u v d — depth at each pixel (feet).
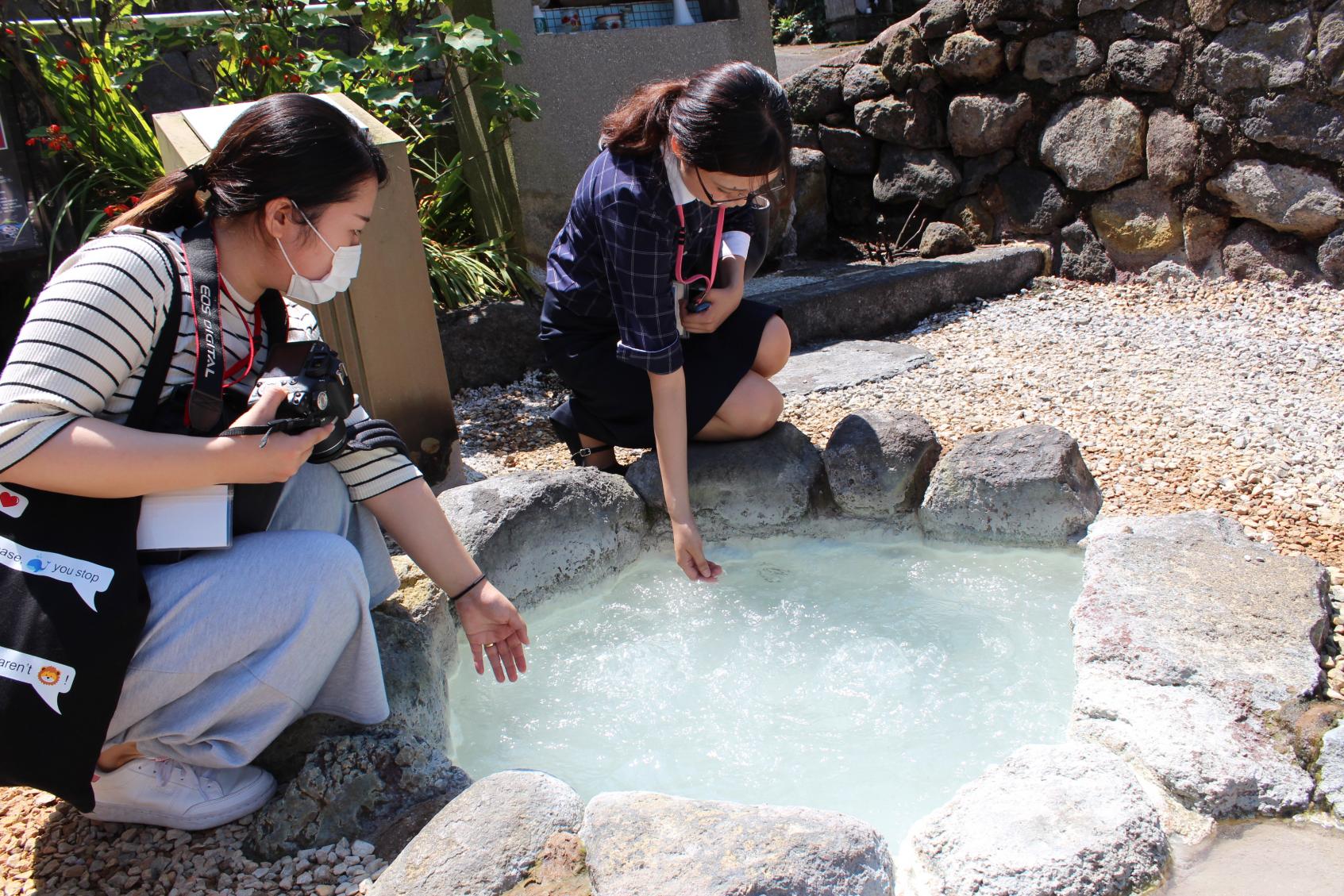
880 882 4.61
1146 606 6.51
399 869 4.78
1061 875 4.60
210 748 5.27
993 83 16.24
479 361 12.76
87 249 4.91
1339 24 12.85
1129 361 12.25
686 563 7.38
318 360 5.17
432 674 6.41
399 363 9.12
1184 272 14.84
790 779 5.99
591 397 8.71
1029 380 11.81
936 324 14.71
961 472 8.17
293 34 13.47
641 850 4.66
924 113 17.01
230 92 13.06
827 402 11.46
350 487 6.05
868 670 6.89
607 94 14.40
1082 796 5.00
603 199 7.25
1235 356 12.12
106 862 5.31
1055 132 15.62
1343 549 7.69
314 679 5.42
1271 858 4.94
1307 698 5.73
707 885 4.41
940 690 6.64
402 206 8.76
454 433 9.55
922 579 7.98
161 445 4.72
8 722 4.65
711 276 7.95
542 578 7.80
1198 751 5.39
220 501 5.08
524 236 13.96
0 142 11.74
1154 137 14.69
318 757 5.53
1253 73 13.61
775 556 8.46
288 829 5.33
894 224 17.94
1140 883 4.72
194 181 5.16
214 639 5.05
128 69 13.30
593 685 6.98
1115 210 15.31
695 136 6.48
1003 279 15.70
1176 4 14.14
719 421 8.48
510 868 4.71
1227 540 7.30
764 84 6.58
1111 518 7.85
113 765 5.36
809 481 8.50
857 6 25.35
